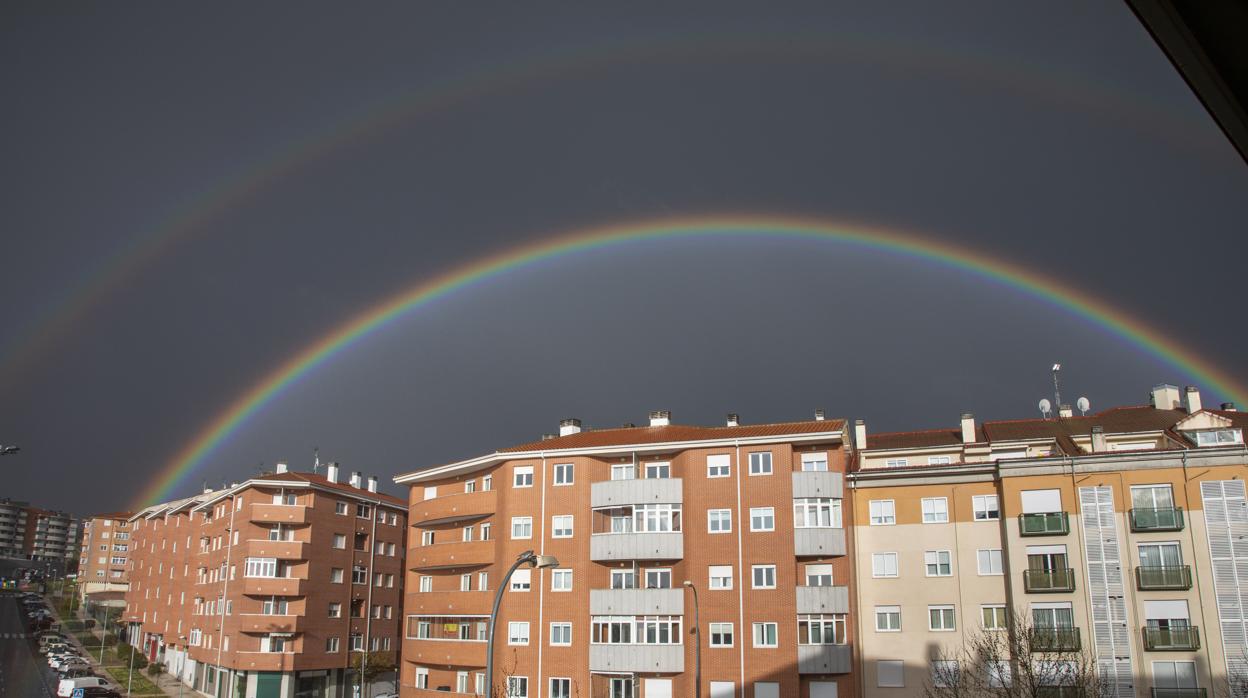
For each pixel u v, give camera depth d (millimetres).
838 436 60031
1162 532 52125
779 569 58438
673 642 59594
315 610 87688
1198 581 50938
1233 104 8203
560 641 62406
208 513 105062
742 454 61750
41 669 100562
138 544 138375
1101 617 52062
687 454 63031
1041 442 63500
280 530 89250
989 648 51281
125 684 97250
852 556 59094
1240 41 7496
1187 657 50031
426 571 73625
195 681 97938
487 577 67125
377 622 95562
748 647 57719
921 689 55719
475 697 65188
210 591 96500
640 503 62719
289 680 84562
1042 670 48531
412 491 77500
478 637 67062
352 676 91312
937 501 58625
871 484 60156
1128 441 61406
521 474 67438
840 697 55594
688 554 61000
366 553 95188
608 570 63406
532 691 61938
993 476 57719
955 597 56688
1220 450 52156
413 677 71625
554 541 64562
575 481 65250
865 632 57688
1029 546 54531
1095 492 53906
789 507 59438
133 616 132750
